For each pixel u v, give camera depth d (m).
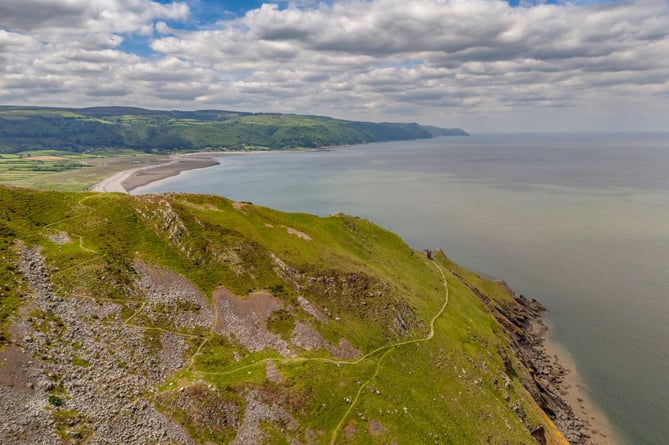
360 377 70.19
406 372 75.81
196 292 73.19
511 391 86.75
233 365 63.72
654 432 86.19
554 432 82.88
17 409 44.62
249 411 57.69
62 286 62.72
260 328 72.38
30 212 76.75
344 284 90.50
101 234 76.75
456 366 83.50
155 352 60.41
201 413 54.41
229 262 81.94
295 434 58.19
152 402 53.16
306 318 77.38
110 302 63.84
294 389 62.69
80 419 47.19
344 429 60.88
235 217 99.00
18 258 64.44
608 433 86.56
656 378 102.06
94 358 55.22
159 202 88.00
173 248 80.62
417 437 64.12
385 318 86.75
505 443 70.44
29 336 52.94
